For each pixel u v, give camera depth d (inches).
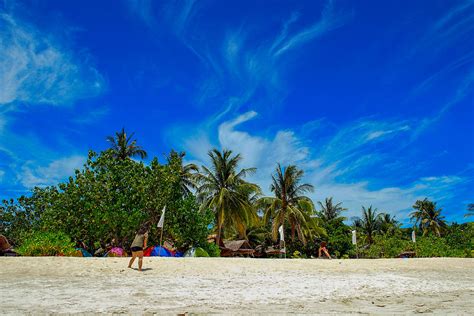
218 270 556.7
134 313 235.5
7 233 1309.1
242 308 265.9
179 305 275.4
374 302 311.0
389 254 1660.9
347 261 786.2
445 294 380.5
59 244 755.4
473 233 1876.2
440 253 1598.2
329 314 243.8
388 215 2822.3
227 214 1579.7
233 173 1627.7
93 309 247.3
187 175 1670.8
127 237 1127.6
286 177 1774.1
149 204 1157.1
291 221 1750.7
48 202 1159.6
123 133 1806.1
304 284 440.8
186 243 1258.6
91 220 1069.8
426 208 2844.5
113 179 1132.5
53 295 305.3
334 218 2111.2
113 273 475.2
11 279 402.9
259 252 2041.1
